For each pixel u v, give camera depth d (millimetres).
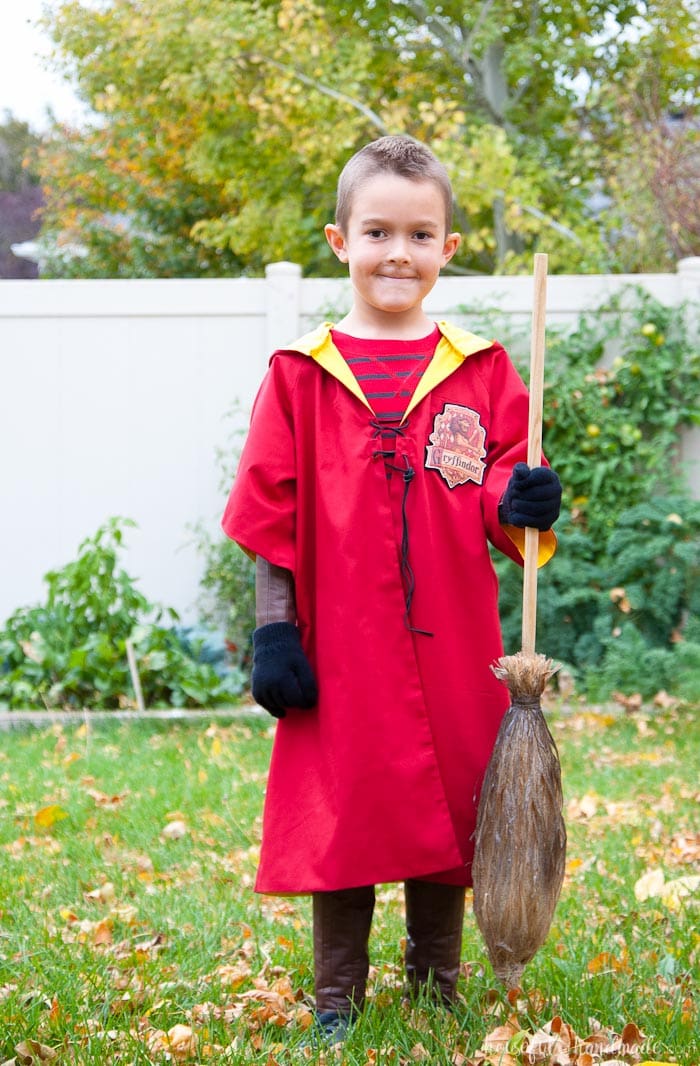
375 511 2629
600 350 7340
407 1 12852
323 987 2785
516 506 2557
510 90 13781
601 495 7258
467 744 2648
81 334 7531
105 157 16797
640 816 4691
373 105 12945
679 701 6566
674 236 8906
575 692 6848
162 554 7574
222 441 7543
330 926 2762
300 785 2660
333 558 2631
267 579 2688
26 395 7566
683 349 7250
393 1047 2564
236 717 6598
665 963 3078
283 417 2711
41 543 7598
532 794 2492
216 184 15133
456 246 2883
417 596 2627
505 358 2828
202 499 7555
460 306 7398
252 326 7500
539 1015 2752
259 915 3619
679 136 9344
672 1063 2410
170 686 6887
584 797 4855
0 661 7180
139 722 6516
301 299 7473
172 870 4117
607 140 12211
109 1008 2824
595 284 7395
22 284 7500
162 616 7574
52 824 4637
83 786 5199
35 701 6902
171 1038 2615
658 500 7094
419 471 2645
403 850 2580
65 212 17984
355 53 11180
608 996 2834
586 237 10289
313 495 2703
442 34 12789
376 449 2646
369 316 2768
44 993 2873
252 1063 2490
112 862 4199
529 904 2469
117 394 7555
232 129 12570
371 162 2715
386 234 2688
